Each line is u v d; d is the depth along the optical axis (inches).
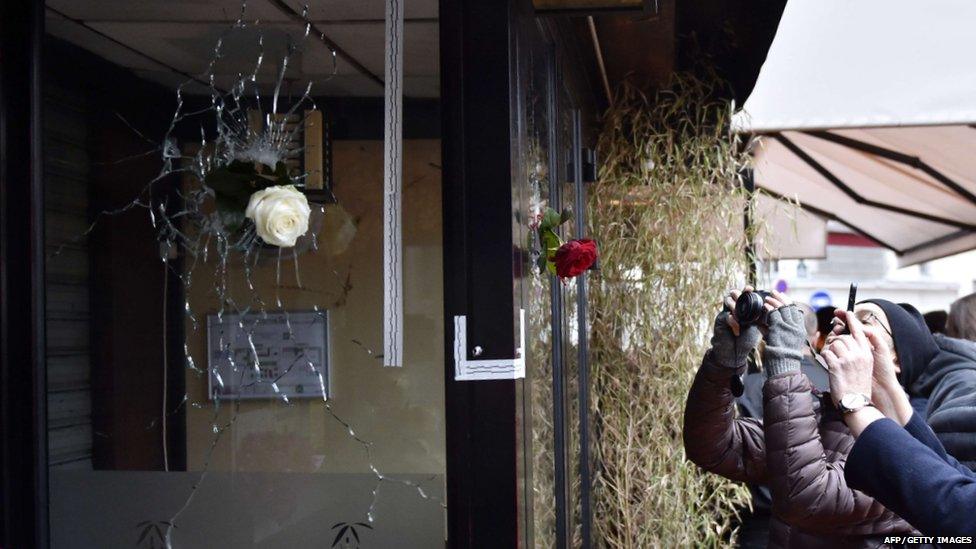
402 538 82.0
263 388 83.7
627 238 161.0
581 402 132.3
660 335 158.1
